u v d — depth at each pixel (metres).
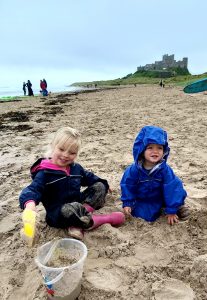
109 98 8.18
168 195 1.17
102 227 1.12
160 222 1.19
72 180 1.16
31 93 13.17
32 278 0.93
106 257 1.00
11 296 0.89
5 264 1.02
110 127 3.28
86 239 1.09
